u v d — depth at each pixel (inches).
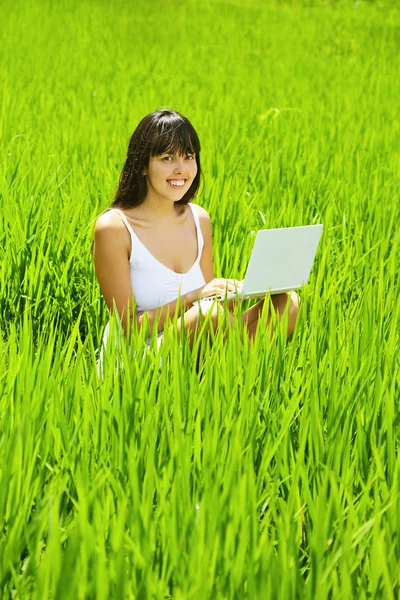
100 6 949.2
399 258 245.1
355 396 152.6
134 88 523.8
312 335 170.9
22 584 109.1
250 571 104.8
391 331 176.2
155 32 805.9
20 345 163.9
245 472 118.0
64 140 364.2
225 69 626.5
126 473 132.6
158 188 186.1
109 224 186.1
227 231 255.1
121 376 153.4
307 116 456.1
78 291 232.2
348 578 105.2
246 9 1009.5
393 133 420.5
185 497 119.6
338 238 274.8
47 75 558.9
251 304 219.1
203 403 147.0
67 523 124.9
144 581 106.1
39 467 132.1
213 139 383.9
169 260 191.6
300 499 131.3
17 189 278.2
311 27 881.5
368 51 746.8
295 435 149.3
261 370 158.7
